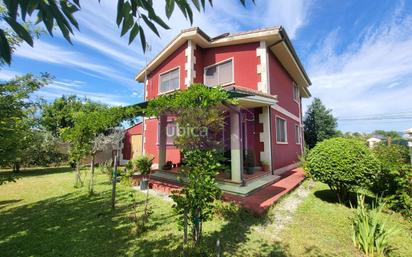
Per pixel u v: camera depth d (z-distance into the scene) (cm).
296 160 1351
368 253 335
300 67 1216
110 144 1085
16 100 462
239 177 627
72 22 115
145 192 724
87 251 350
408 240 382
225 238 384
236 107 630
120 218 487
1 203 637
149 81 1342
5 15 98
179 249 348
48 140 1471
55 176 1143
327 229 420
